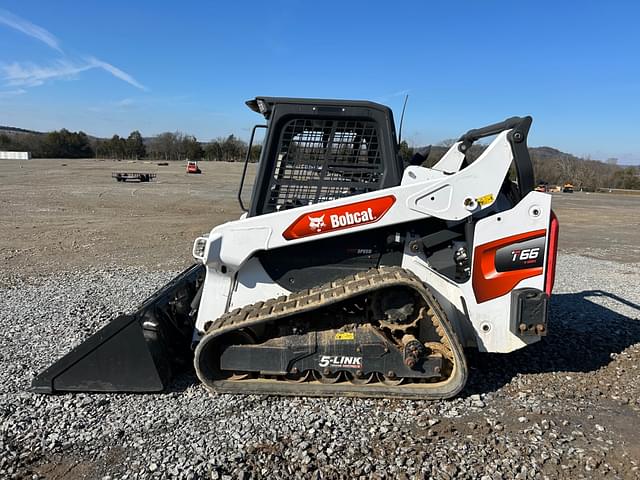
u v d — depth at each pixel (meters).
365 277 3.68
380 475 2.84
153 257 9.54
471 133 4.56
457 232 3.95
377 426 3.37
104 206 17.47
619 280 8.23
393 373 3.68
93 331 5.16
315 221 3.74
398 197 3.74
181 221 14.46
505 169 3.79
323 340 3.68
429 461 2.97
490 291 3.93
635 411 3.68
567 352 4.80
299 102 3.87
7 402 3.64
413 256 3.97
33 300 6.34
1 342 4.84
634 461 3.02
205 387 3.91
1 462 2.95
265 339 3.83
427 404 3.68
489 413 3.60
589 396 3.92
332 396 3.75
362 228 3.76
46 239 11.22
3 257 9.26
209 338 3.59
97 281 7.48
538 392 3.97
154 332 3.89
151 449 3.09
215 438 3.20
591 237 13.89
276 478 2.81
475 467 2.94
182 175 34.81
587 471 2.92
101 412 3.54
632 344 5.04
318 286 3.95
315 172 3.97
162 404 3.66
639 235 14.36
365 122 3.91
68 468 2.91
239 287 3.98
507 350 3.98
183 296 4.55
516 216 3.87
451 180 3.77
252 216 3.99
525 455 3.06
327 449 3.09
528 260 3.91
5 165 43.09
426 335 3.80
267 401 3.71
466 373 3.64
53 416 3.47
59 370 3.79
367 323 3.72
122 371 3.78
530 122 3.76
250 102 4.19
